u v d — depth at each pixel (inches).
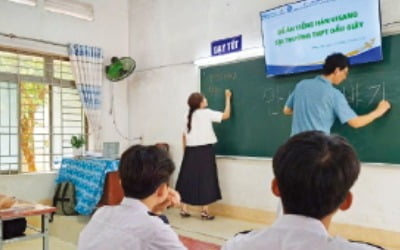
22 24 195.5
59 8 208.7
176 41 209.8
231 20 183.2
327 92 118.6
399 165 130.6
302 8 147.3
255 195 173.5
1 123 192.9
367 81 137.3
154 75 222.7
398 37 130.4
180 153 207.5
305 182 31.1
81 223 176.4
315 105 119.1
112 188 178.4
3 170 193.6
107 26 228.7
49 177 205.0
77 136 212.8
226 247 35.5
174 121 210.7
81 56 213.5
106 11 228.5
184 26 205.5
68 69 215.8
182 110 206.4
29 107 202.1
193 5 201.0
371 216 139.0
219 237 150.9
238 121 179.5
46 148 208.2
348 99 142.0
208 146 176.1
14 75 196.2
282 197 33.0
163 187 51.9
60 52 209.6
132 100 236.2
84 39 218.5
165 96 216.1
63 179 198.4
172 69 211.9
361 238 141.6
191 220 178.4
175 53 210.2
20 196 193.8
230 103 182.2
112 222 48.4
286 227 31.9
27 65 201.2
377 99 134.7
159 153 52.2
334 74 119.8
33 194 198.5
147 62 227.1
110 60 229.6
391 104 131.8
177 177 200.5
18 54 197.8
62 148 214.1
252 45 174.6
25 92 200.5
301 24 148.5
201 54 196.4
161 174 50.8
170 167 52.6
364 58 133.4
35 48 200.2
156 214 51.3
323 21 142.0
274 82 164.7
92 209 177.0
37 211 102.1
